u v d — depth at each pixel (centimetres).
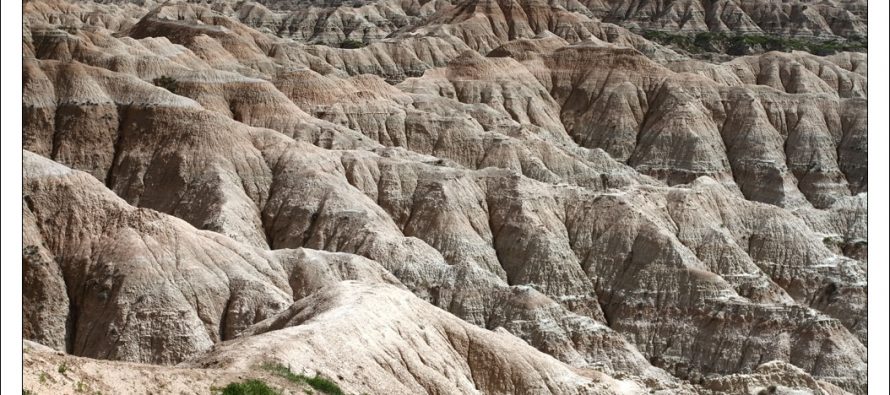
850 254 14550
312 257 11044
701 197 13925
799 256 13612
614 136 19200
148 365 5206
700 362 11531
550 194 13712
